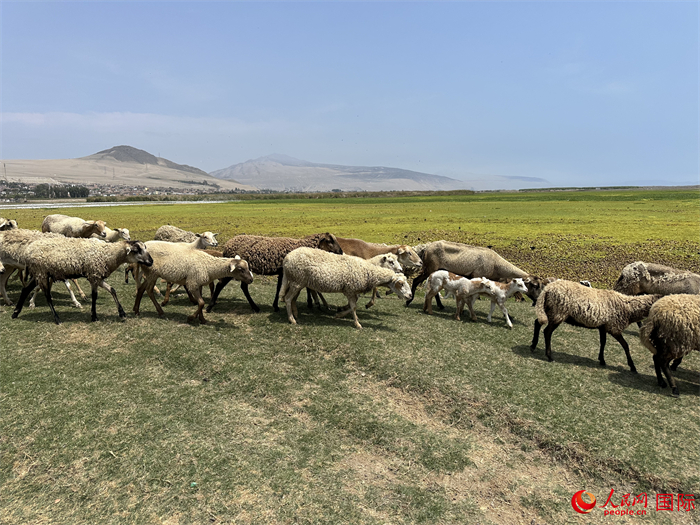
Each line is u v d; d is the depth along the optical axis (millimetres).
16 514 4422
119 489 4758
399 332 9391
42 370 7223
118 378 7094
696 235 26750
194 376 7285
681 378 7762
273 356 7988
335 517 4449
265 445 5547
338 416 6195
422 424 6137
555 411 6312
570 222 36125
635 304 7738
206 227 35656
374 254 13062
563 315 7969
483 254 12172
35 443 5438
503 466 5336
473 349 8602
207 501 4602
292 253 9664
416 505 4656
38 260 9062
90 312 10305
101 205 88812
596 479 5168
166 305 11133
